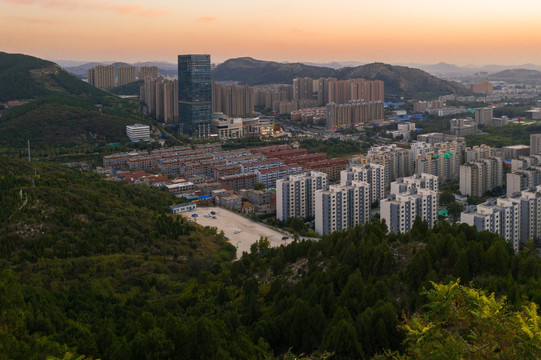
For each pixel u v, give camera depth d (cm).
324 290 17225
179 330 14312
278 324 16062
